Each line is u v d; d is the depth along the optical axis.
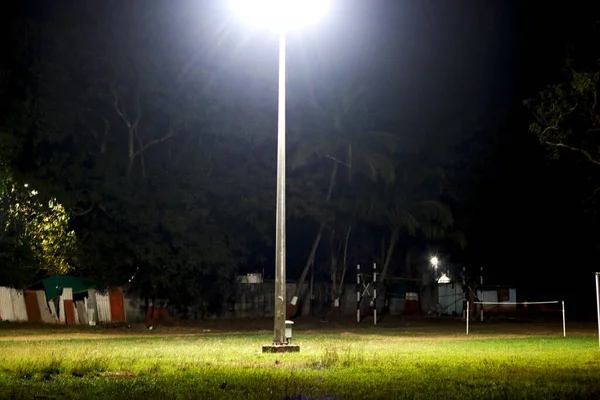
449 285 47.09
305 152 41.28
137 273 37.22
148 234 37.06
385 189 43.97
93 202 36.66
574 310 49.34
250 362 15.31
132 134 38.75
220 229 41.41
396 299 49.12
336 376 12.58
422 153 45.09
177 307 41.34
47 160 37.53
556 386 11.49
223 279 42.34
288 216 42.84
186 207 38.38
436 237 46.12
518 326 35.53
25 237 33.03
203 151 41.12
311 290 46.91
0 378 12.35
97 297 35.94
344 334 29.22
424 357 16.69
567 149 35.22
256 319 42.97
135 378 12.41
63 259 34.28
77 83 37.75
